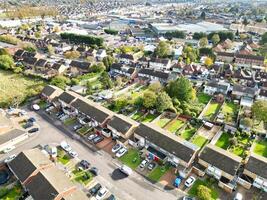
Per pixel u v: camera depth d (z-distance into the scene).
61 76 111.50
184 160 61.16
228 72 126.62
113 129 74.19
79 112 84.44
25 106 91.81
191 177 59.44
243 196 55.97
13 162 58.78
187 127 81.69
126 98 97.44
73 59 149.38
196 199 54.50
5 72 123.44
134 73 122.50
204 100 101.88
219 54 157.00
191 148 63.06
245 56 148.75
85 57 152.62
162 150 66.06
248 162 59.78
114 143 73.19
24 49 155.25
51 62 132.88
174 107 89.25
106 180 59.56
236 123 83.06
